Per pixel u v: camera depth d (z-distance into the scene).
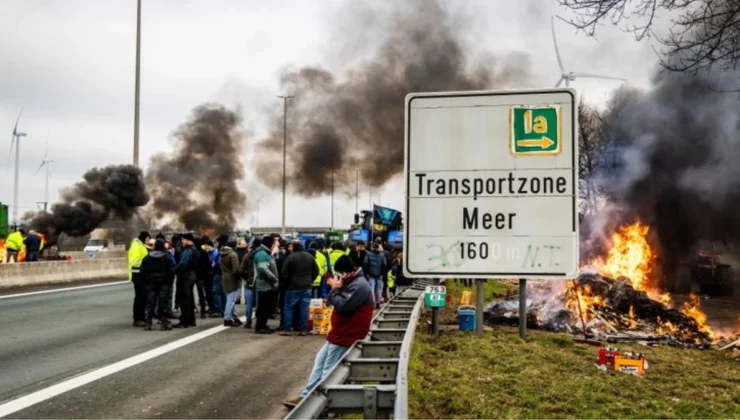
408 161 9.05
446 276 8.87
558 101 8.91
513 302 15.27
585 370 8.34
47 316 14.04
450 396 6.91
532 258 8.80
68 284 23.17
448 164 9.01
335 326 6.88
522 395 6.96
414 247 8.95
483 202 8.91
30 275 21.89
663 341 11.70
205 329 12.74
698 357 10.03
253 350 10.34
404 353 5.79
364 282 6.87
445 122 9.06
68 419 6.25
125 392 7.38
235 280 13.36
